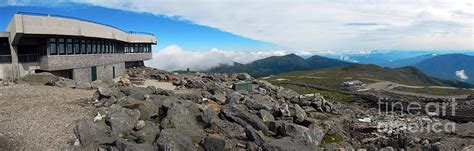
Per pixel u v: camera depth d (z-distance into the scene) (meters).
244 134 21.83
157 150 17.92
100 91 26.62
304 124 26.53
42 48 42.97
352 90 100.50
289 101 37.44
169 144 17.67
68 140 18.44
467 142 25.11
